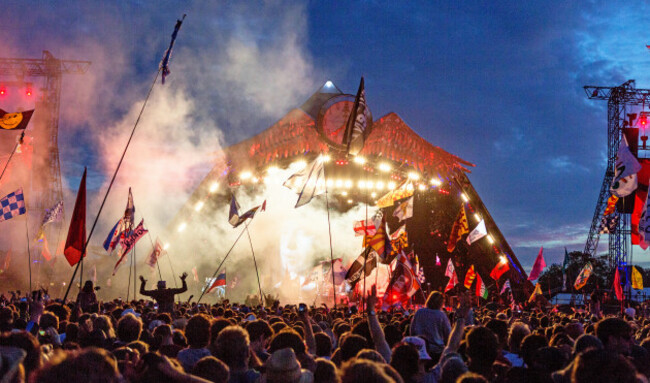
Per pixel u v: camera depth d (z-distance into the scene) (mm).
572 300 42906
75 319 12141
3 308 8703
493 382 6680
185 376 4695
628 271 26250
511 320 13867
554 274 61312
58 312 11586
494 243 50875
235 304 24703
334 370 5375
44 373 3730
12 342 5230
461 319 7430
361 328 9023
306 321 8094
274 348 6676
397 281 17625
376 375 4184
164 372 4711
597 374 4438
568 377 6066
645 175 25500
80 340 8273
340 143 44656
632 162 20922
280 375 5121
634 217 25969
